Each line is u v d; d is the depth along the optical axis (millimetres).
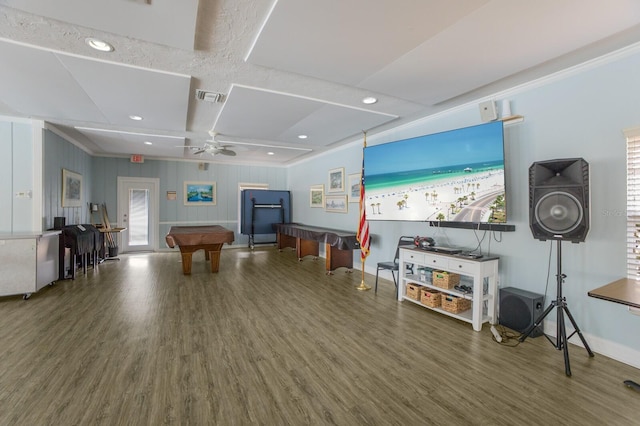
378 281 5059
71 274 5023
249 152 7289
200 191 8531
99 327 3104
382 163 4262
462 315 3371
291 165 9227
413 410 1913
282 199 8875
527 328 2947
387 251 5168
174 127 4848
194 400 1979
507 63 2648
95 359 2471
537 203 2646
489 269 3232
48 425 1737
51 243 4512
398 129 4816
